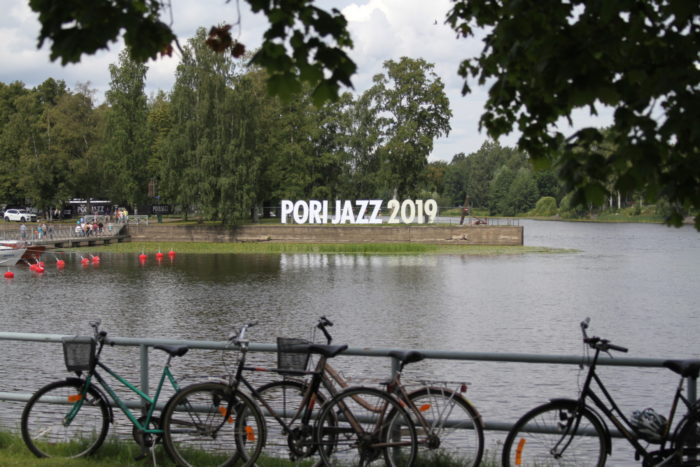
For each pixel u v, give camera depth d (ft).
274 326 105.91
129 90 309.01
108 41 14.05
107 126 306.55
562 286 153.28
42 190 314.96
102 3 13.70
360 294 142.20
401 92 285.02
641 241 298.76
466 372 69.97
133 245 263.70
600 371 69.67
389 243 259.39
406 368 71.61
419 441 21.47
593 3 15.05
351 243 260.83
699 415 20.22
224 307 125.29
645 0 17.63
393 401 21.20
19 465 23.08
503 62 18.26
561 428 21.02
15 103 328.08
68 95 324.60
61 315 116.98
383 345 91.56
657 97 15.07
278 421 22.24
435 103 286.87
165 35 15.07
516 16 16.40
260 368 22.47
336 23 14.67
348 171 326.44
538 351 87.15
